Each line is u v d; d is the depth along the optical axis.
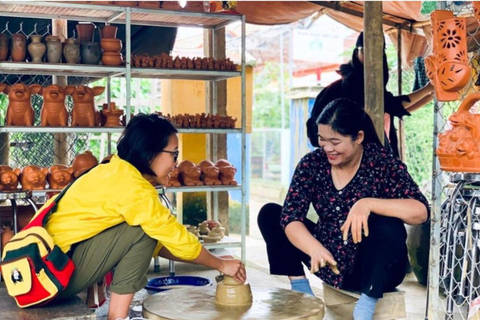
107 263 2.71
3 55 4.46
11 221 3.74
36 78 5.74
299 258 3.22
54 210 2.71
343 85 4.81
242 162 5.00
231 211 7.59
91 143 9.00
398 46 6.37
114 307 2.71
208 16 4.93
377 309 2.98
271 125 16.48
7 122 4.46
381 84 4.35
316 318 2.45
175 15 4.87
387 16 6.24
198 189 4.85
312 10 6.20
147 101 8.10
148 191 2.67
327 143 2.97
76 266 2.69
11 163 5.89
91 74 5.20
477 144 2.70
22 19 5.38
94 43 4.68
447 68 2.79
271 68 16.61
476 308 2.59
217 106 5.78
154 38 5.79
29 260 2.50
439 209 3.04
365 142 3.16
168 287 3.32
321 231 3.16
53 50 4.57
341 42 12.98
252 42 16.11
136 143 2.74
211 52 5.80
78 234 2.67
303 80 14.95
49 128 4.49
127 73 4.70
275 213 3.26
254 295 2.71
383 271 2.82
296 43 12.63
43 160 5.82
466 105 2.73
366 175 3.10
